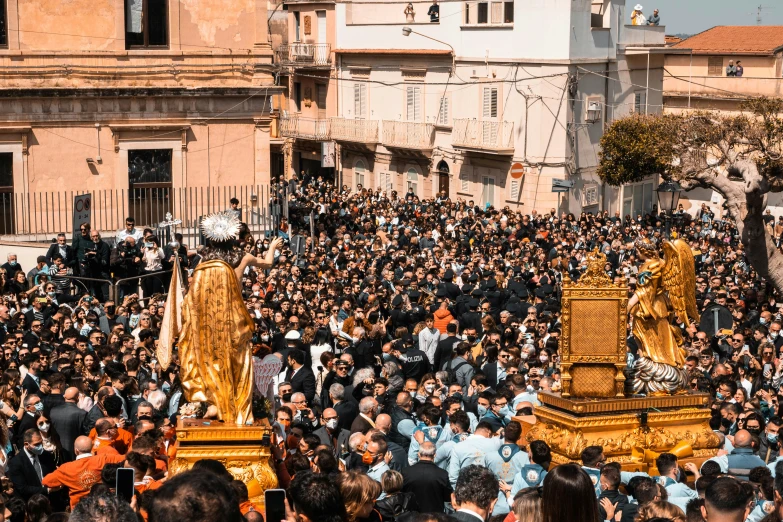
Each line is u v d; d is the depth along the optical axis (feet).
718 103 191.83
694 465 38.34
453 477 37.81
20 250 96.48
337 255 99.14
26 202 102.58
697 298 78.54
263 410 35.17
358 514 28.32
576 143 164.35
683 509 31.45
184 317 34.55
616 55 168.66
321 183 174.40
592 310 42.37
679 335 44.32
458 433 40.16
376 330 61.36
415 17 186.50
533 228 129.59
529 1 162.61
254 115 109.91
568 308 42.39
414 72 183.42
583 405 41.24
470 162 175.11
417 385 51.98
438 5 179.01
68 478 35.45
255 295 70.23
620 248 109.60
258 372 35.55
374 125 191.42
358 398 49.06
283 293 75.20
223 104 108.58
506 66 166.81
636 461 41.29
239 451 33.32
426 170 184.55
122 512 16.70
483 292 79.00
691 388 47.83
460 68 175.01
